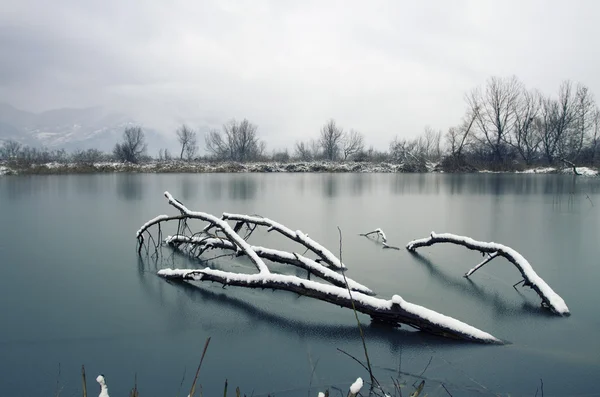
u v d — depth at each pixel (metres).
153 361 4.40
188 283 6.84
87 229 11.27
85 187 23.41
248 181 29.67
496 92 43.84
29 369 4.27
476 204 17.05
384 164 45.97
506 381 3.95
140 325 5.27
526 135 44.47
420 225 12.09
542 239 10.12
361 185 27.00
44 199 17.62
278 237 10.53
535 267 7.72
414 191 22.77
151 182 27.66
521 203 17.28
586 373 4.07
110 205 15.77
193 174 39.69
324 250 7.44
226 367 4.28
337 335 4.95
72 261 8.12
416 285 6.80
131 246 9.38
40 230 11.11
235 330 5.12
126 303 5.99
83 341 4.86
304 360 4.38
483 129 44.81
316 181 30.56
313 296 5.32
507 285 6.80
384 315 4.99
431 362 4.30
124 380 4.06
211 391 3.84
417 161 45.53
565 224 12.21
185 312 5.66
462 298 6.22
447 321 4.80
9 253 8.73
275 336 4.94
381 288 6.65
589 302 5.98
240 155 59.72
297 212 14.38
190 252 8.80
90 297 6.23
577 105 42.62
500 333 5.00
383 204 16.78
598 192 22.09
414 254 8.82
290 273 7.35
